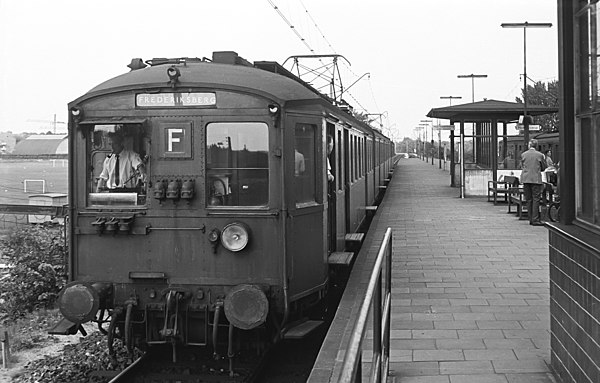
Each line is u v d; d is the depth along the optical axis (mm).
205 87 7910
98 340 10344
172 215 7945
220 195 7930
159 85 7949
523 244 14930
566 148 6004
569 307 5637
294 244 8102
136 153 8086
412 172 57656
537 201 18438
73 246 8156
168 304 7773
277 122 7855
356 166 15062
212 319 7965
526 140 25078
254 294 7508
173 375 7910
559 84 6082
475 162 31797
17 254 13711
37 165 52875
